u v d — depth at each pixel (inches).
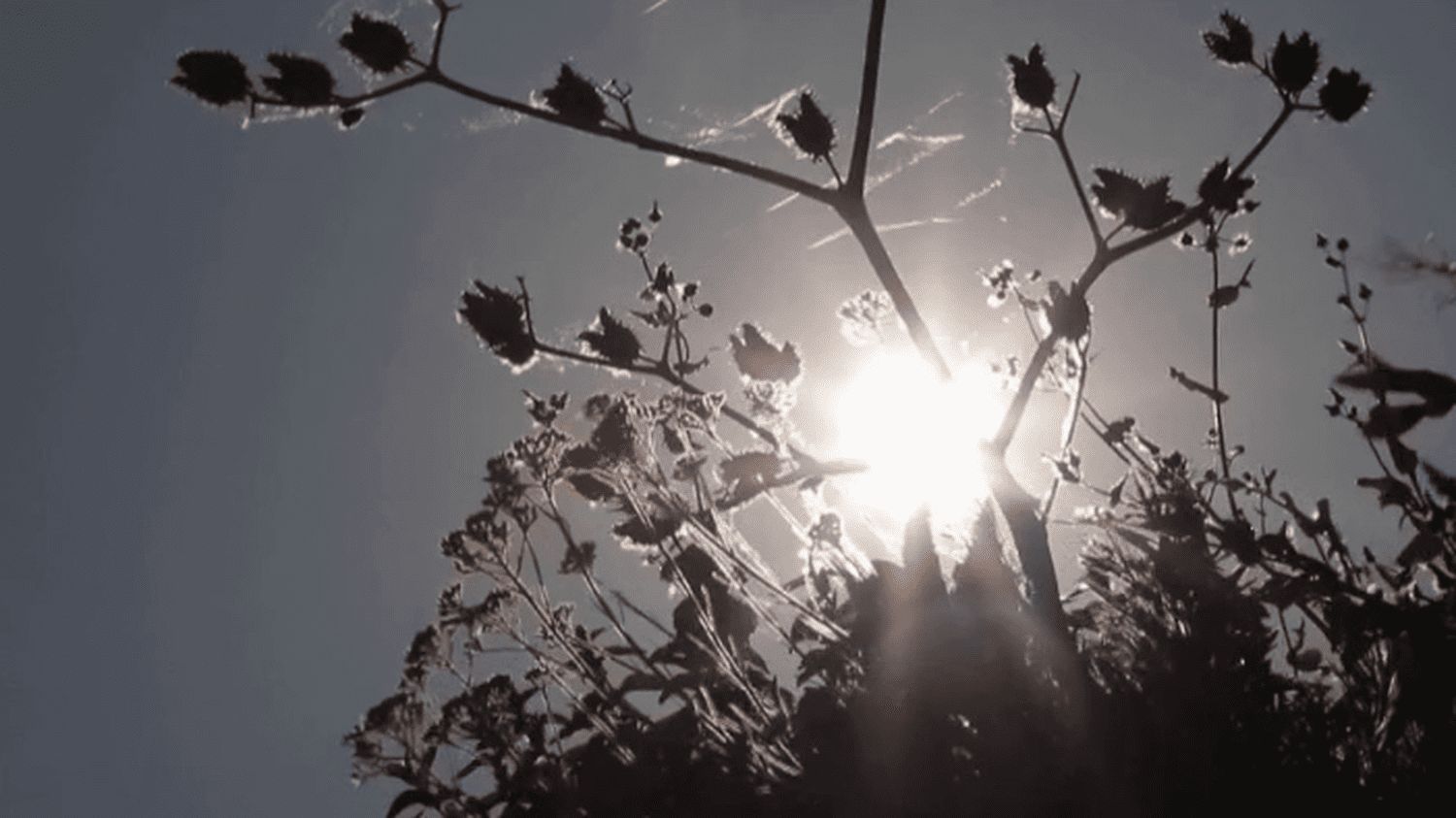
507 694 77.4
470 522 81.6
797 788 63.6
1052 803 61.6
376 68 80.1
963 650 63.6
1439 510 68.8
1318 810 61.0
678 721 71.5
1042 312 76.2
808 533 71.8
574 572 80.4
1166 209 78.2
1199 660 63.1
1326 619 68.2
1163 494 70.8
